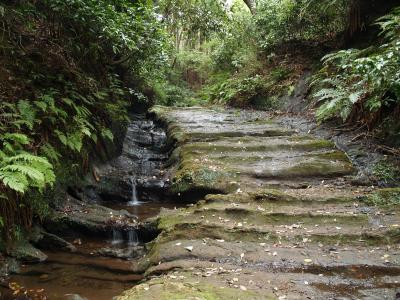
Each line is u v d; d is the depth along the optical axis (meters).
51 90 5.40
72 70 5.95
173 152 7.55
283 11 10.28
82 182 6.11
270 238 4.17
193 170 6.08
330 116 7.62
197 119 9.68
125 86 9.55
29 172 3.59
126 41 6.29
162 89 16.38
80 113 5.64
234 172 6.00
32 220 4.76
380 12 8.09
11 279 3.93
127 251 4.61
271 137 7.51
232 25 12.85
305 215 4.57
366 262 3.67
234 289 3.17
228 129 8.24
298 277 3.45
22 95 5.02
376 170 5.64
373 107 5.97
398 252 3.82
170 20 11.44
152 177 6.93
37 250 4.50
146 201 6.50
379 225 4.29
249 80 11.60
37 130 5.06
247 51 12.70
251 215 4.62
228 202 5.04
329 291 3.21
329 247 4.00
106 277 4.04
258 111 10.66
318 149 6.71
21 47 5.34
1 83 4.80
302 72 10.19
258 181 5.84
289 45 11.23
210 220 4.59
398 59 5.07
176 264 3.75
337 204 4.91
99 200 6.29
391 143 5.91
